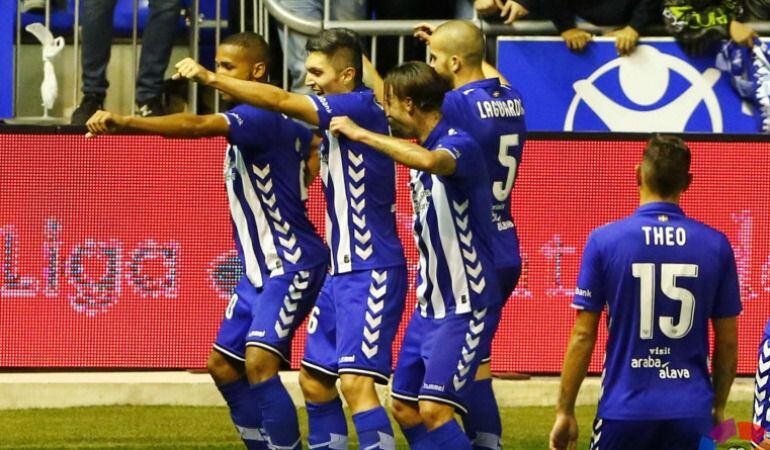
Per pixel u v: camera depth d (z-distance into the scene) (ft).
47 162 108.47
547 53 110.22
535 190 108.88
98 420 100.32
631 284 65.77
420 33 94.38
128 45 121.60
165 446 92.32
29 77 120.47
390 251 79.61
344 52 79.56
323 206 108.27
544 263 109.29
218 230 109.09
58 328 109.29
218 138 108.58
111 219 108.88
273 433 82.12
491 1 110.22
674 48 110.11
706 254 66.28
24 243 108.78
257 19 116.06
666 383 65.92
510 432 97.04
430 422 73.36
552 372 109.91
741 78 109.81
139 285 109.29
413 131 73.41
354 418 77.87
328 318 80.79
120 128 74.74
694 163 108.88
